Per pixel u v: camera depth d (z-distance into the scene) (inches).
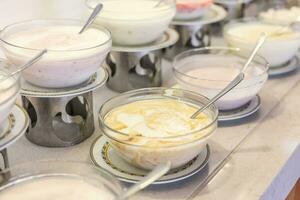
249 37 51.7
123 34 43.2
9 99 28.6
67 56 33.8
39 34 38.1
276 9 63.1
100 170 28.4
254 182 33.9
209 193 32.6
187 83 41.2
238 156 36.8
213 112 35.0
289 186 38.7
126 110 36.2
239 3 63.4
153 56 45.1
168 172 33.0
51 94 35.2
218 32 62.1
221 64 47.1
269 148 38.0
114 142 32.3
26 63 33.0
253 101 44.3
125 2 46.8
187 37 54.1
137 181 31.9
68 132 37.4
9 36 37.2
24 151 37.0
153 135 32.6
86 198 27.2
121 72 45.2
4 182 28.2
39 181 28.8
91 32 38.9
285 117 42.8
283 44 48.6
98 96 45.3
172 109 36.4
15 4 44.1
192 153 32.4
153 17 42.6
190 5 52.8
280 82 49.4
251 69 45.1
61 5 49.5
